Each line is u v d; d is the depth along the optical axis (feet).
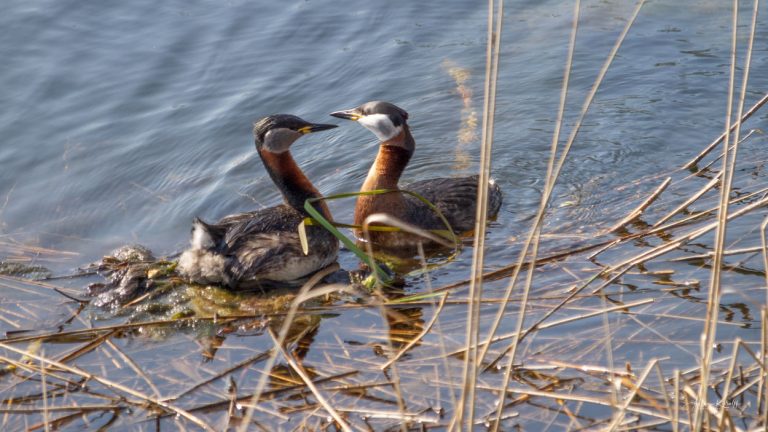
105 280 32.76
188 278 32.22
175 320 29.37
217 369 26.55
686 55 47.67
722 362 24.12
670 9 52.70
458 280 31.09
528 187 38.37
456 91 46.42
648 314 26.96
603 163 39.32
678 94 44.27
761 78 44.80
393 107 34.27
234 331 28.81
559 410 23.06
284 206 34.01
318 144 43.52
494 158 40.93
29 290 32.35
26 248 35.73
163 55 49.49
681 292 28.07
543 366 24.77
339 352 26.91
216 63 48.93
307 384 25.17
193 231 32.12
